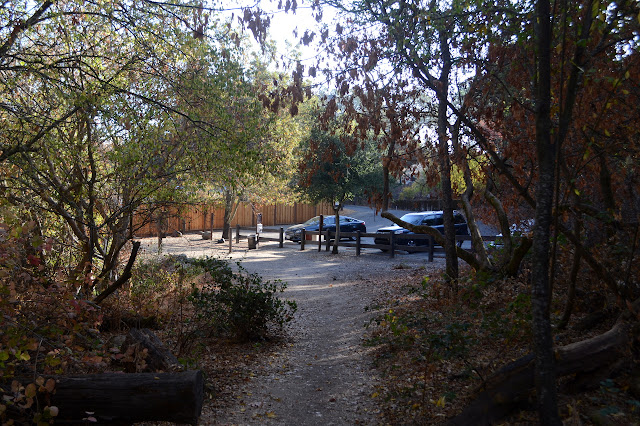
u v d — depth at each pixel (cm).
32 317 489
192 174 946
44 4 760
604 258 646
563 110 415
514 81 700
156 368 573
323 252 2373
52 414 360
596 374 454
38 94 870
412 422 480
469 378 551
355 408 554
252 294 920
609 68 584
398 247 2039
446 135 821
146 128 871
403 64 768
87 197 883
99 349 552
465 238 1864
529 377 434
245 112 953
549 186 372
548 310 364
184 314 1048
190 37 890
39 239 474
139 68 929
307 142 2278
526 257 1019
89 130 871
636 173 657
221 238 2889
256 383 671
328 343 898
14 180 801
